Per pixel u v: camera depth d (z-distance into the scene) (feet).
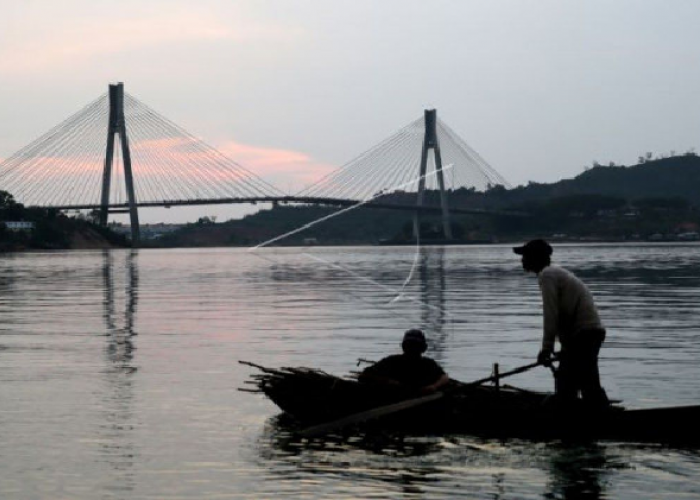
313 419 44.93
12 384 56.54
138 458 38.11
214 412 47.60
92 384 56.54
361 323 100.07
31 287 184.55
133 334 87.86
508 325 97.09
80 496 32.94
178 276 238.89
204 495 33.06
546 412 42.06
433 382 45.32
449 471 36.14
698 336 85.15
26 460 37.73
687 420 40.91
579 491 33.37
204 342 80.69
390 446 40.32
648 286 171.22
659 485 34.12
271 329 93.15
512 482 34.55
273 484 34.40
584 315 42.04
